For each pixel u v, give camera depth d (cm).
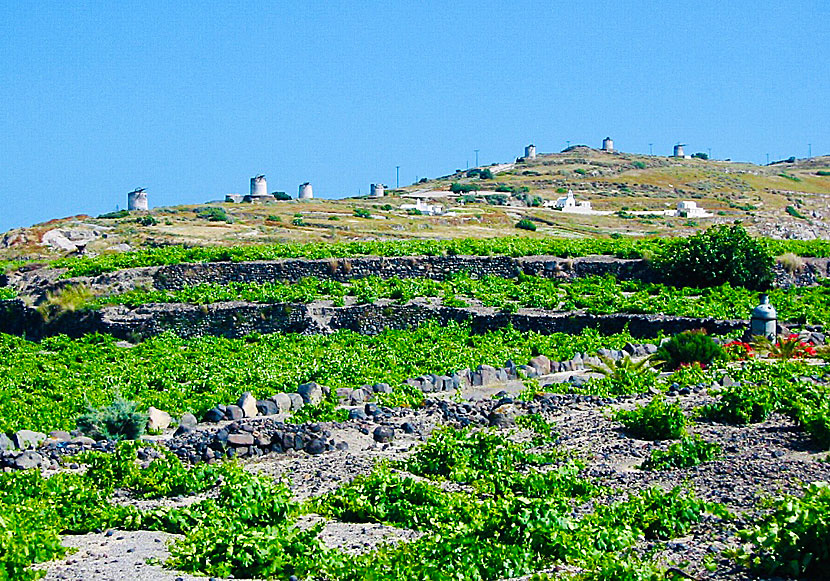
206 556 2147
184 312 7406
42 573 2066
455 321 7106
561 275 8331
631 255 8538
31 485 2783
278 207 16838
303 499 2739
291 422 3828
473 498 2625
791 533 2048
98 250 11406
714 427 3522
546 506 2322
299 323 7225
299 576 2080
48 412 4422
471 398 4425
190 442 3375
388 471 2838
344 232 13438
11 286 8694
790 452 3120
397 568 2061
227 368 5556
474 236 13825
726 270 7812
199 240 11988
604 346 5950
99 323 7525
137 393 4950
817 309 6662
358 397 4372
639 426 3419
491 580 2070
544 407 3944
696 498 2611
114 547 2281
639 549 2222
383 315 7212
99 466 2972
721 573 2053
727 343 5547
